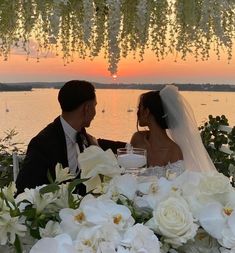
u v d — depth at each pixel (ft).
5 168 16.57
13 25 5.94
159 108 13.46
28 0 5.59
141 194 4.79
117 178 4.81
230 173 14.84
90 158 4.99
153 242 4.00
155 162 13.23
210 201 4.53
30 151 10.38
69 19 6.47
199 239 4.43
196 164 13.70
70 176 5.02
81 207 4.40
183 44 6.52
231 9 5.57
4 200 4.45
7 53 6.81
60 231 4.29
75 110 10.62
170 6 6.02
